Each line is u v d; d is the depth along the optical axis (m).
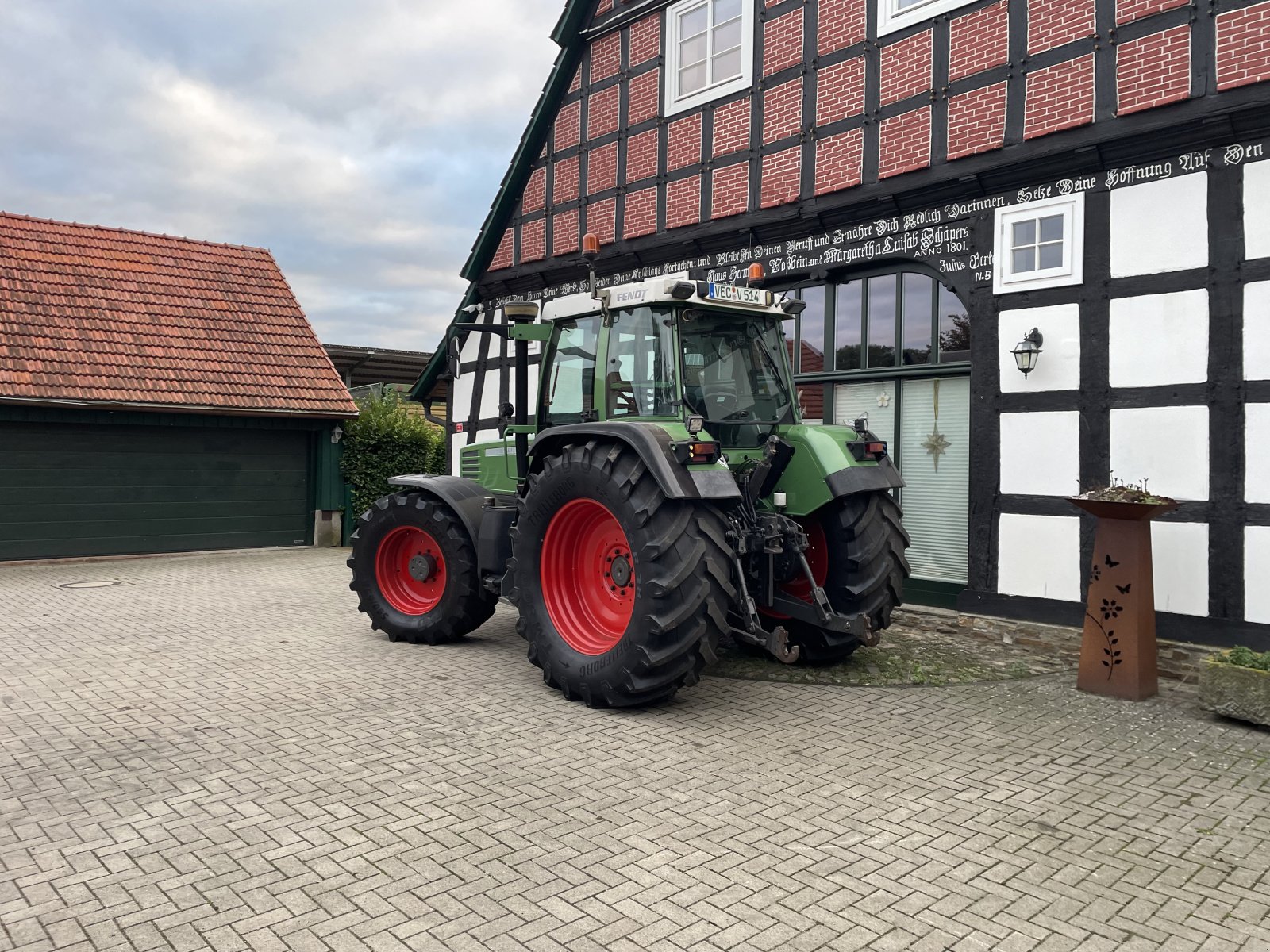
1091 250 6.46
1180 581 5.98
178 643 6.81
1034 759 4.28
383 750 4.33
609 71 10.16
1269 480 5.66
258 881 2.99
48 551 12.16
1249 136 5.75
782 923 2.75
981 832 3.43
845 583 5.80
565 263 10.73
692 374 5.49
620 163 10.04
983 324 7.06
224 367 13.52
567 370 6.23
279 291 15.38
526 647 6.70
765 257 8.67
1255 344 5.73
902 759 4.26
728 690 5.49
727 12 8.96
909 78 7.50
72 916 2.76
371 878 3.02
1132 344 6.27
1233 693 4.86
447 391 13.63
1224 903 2.91
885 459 6.01
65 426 12.24
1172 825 3.52
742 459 5.68
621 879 3.02
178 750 4.33
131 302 13.70
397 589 7.09
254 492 13.85
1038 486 6.75
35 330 12.40
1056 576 6.66
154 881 2.99
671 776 4.00
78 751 4.30
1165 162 6.12
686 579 4.73
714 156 9.04
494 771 4.05
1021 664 6.20
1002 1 6.93
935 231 7.40
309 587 9.93
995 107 6.95
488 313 12.16
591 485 5.11
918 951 2.60
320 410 13.70
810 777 4.01
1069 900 2.92
